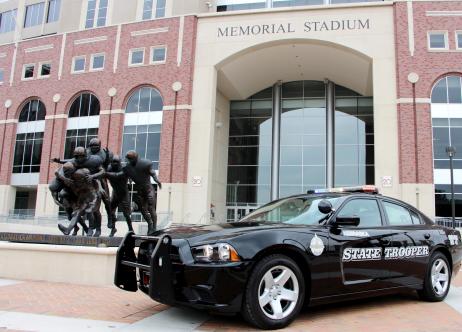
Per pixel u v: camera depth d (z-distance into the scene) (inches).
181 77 1159.0
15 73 1392.7
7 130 1365.7
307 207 216.4
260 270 166.9
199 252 166.1
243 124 1409.9
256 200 1331.2
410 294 265.0
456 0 1062.4
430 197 969.5
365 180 1262.3
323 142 1317.7
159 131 1175.6
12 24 1658.5
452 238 259.0
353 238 200.4
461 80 1037.2
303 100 1369.3
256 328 170.9
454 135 1016.2
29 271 308.8
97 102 1259.8
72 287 278.2
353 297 197.9
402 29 1063.0
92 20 1416.1
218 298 159.9
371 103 1331.2
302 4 1309.1
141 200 385.1
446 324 186.1
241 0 1358.3
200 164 1110.4
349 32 1099.3
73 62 1304.1
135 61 1229.1
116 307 213.8
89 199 361.1
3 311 199.6
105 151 387.2
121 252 201.9
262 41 1138.7
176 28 1190.9
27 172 1318.9
